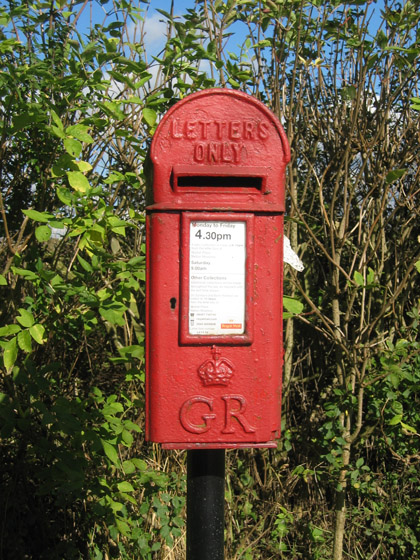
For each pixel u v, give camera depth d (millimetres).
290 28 3598
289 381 3857
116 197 3650
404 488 3646
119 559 3240
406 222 3830
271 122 2016
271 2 3465
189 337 1979
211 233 1978
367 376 3545
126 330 3584
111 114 2754
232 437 2016
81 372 3512
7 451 3117
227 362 2000
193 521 2119
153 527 3336
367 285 3230
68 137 2525
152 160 1975
